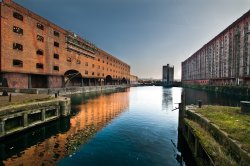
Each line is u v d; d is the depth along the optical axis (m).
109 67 94.56
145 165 11.58
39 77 44.78
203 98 48.97
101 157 12.67
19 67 37.09
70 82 60.09
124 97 54.31
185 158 12.55
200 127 12.59
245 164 6.97
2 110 14.64
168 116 26.66
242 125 10.87
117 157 12.67
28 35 39.50
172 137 16.97
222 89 65.31
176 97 56.41
